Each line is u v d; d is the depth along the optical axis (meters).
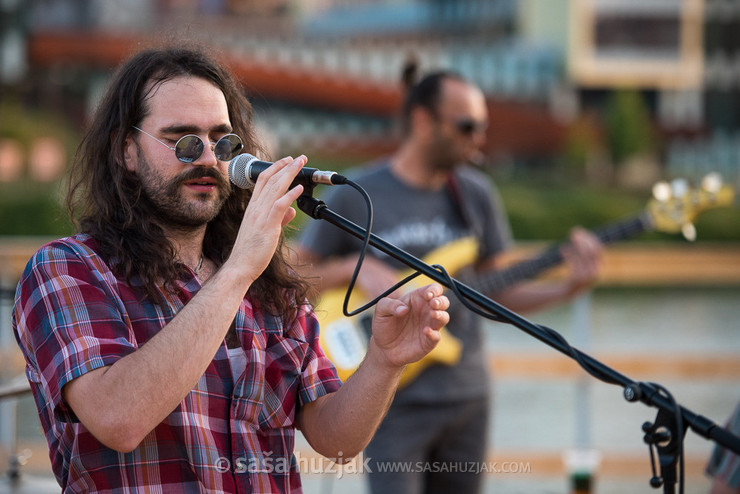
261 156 3.06
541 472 6.21
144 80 2.73
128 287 2.62
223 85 2.88
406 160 5.01
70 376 2.41
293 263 3.19
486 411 4.86
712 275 6.56
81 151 2.85
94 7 26.91
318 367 2.91
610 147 29.03
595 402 9.52
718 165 29.59
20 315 2.60
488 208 5.23
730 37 29.77
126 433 2.35
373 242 2.73
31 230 20.39
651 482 2.72
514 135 28.91
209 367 2.64
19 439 5.79
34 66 26.67
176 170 2.66
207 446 2.56
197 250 2.84
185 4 27.48
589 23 29.34
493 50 29.16
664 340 13.31
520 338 13.35
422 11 28.89
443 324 2.73
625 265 6.56
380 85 28.56
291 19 28.22
